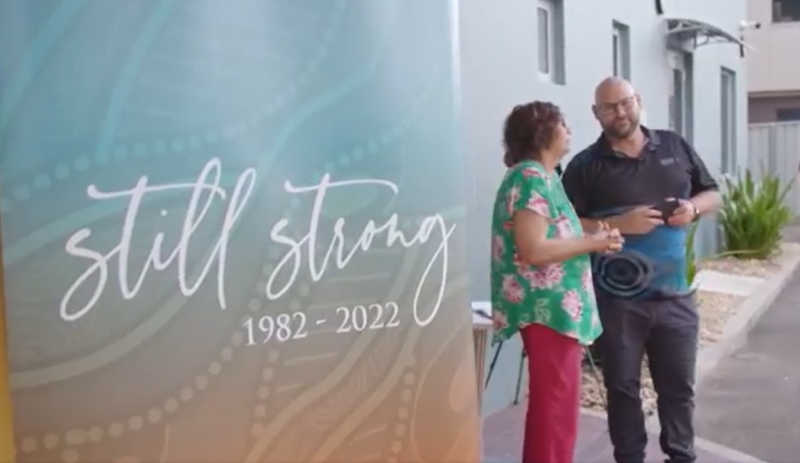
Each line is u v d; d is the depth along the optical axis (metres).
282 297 2.87
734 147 15.25
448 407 3.21
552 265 3.87
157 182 2.67
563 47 7.38
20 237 2.54
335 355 2.97
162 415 2.71
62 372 2.59
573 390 3.95
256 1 2.80
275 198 2.85
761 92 23.56
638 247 4.48
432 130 3.14
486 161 6.02
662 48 10.66
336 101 2.94
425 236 3.14
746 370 7.68
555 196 3.90
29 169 2.54
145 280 2.67
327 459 2.97
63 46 2.56
